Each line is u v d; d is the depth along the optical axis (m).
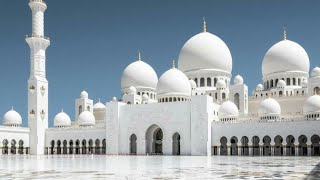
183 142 86.38
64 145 105.19
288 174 28.05
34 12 99.50
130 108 94.88
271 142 77.38
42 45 101.44
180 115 87.44
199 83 103.50
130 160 56.09
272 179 24.30
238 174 28.45
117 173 29.69
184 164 43.41
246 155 82.25
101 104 123.38
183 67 107.19
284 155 76.19
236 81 102.75
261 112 85.19
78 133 101.94
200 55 104.00
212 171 31.67
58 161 53.59
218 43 106.44
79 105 117.19
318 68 94.38
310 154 73.19
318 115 79.06
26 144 101.75
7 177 26.66
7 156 83.25
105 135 98.00
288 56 100.38
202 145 83.38
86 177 26.27
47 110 104.00
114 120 95.94
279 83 96.25
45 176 27.25
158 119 90.38
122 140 94.88
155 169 34.38
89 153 101.69
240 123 81.19
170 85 94.94
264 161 50.28
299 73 100.00
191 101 86.00
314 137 78.06
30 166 40.12
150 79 114.06
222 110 87.06
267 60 103.69
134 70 114.12
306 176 26.34
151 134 93.81
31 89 101.31
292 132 75.12
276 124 77.12
